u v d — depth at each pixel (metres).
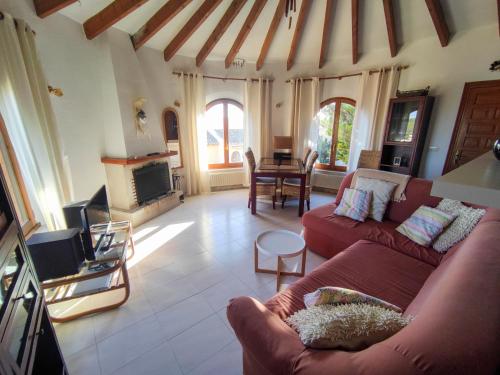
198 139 5.06
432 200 2.50
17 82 2.20
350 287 1.72
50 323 1.31
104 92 3.51
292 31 4.52
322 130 5.45
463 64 3.70
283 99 5.53
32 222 2.49
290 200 4.95
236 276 2.52
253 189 4.11
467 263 1.17
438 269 1.67
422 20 3.75
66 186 2.69
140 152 3.85
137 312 2.05
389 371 0.70
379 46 4.41
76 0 2.53
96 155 3.53
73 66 3.09
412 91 3.98
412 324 0.90
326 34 4.37
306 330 1.04
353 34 4.15
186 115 4.91
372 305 1.16
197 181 5.32
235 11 3.72
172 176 4.84
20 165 2.35
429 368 0.68
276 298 1.61
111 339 1.80
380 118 4.57
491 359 0.68
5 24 2.11
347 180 3.18
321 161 5.64
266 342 1.05
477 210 2.06
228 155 5.68
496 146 1.11
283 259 2.80
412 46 4.11
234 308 1.23
